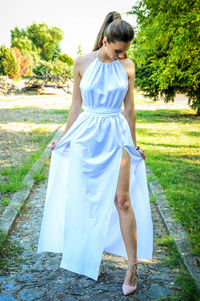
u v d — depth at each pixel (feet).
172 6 16.60
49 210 7.39
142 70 41.39
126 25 6.02
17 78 112.98
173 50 18.72
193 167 16.55
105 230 6.59
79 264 6.84
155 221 10.15
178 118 40.04
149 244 7.45
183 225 9.48
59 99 66.74
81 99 7.22
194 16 15.19
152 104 61.87
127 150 6.64
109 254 8.25
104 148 6.64
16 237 8.90
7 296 6.32
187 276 6.84
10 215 9.98
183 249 8.00
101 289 6.65
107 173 6.59
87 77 6.61
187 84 35.22
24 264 7.54
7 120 35.04
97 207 6.67
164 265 7.57
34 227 9.55
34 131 27.40
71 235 6.89
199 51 18.99
